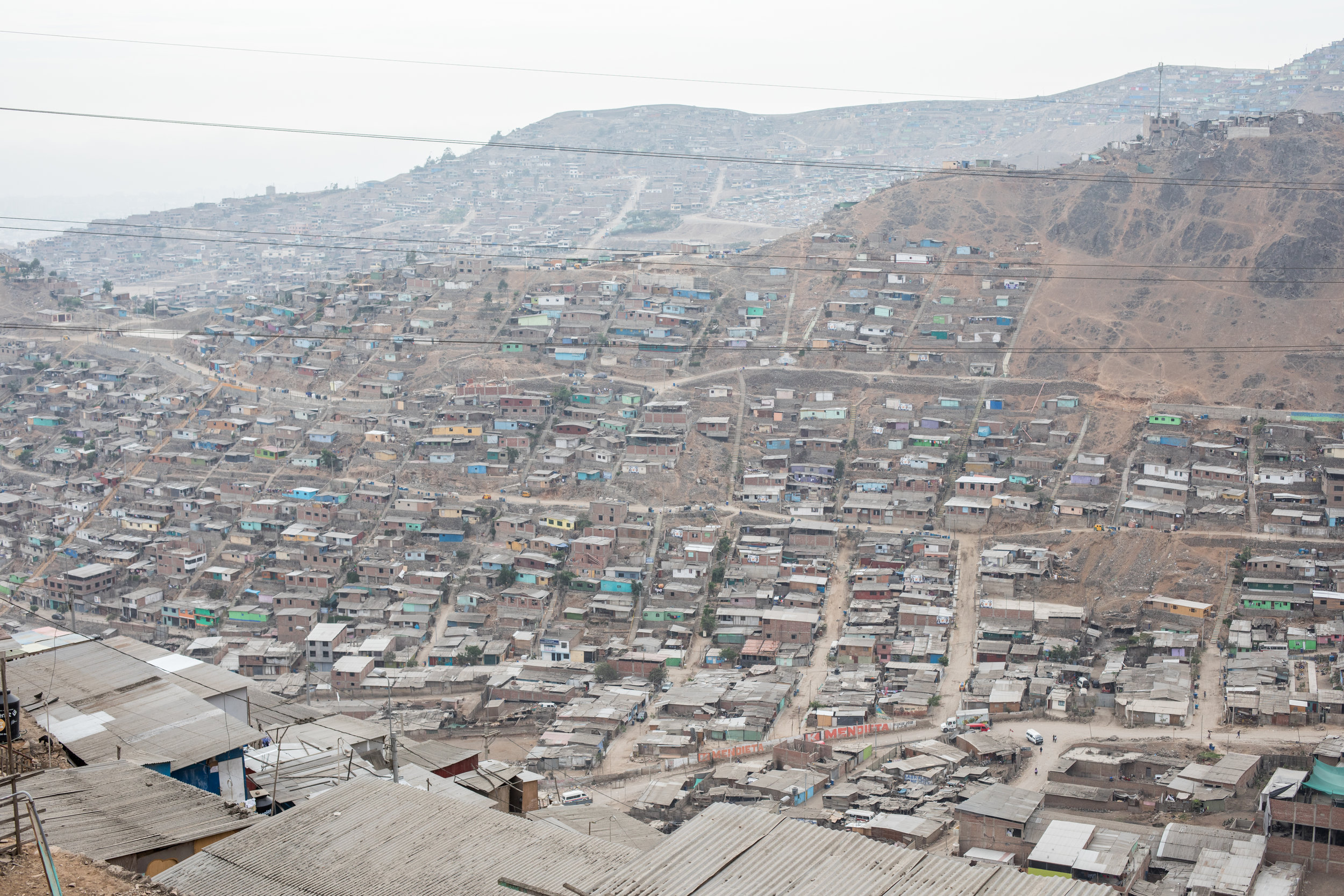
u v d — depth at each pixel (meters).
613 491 155.88
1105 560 133.12
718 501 155.62
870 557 138.25
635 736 104.38
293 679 122.00
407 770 35.81
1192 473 146.62
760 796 85.19
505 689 114.56
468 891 21.20
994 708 104.81
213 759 31.12
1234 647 114.00
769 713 106.31
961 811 72.44
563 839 23.38
